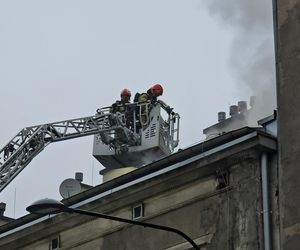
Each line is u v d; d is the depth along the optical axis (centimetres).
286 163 2608
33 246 3419
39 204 2334
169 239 2886
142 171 3005
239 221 2681
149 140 5288
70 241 3269
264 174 2656
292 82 2712
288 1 2842
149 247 2941
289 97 2700
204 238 2764
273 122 2798
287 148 2628
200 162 2834
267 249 2550
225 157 2770
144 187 3005
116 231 3092
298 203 2523
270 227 2586
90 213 2375
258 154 2700
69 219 3269
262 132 2686
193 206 2856
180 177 2909
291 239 2494
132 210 3066
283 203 2561
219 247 2708
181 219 2875
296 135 2622
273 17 2875
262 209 2625
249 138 2691
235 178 2752
